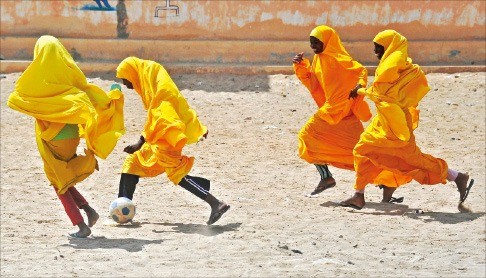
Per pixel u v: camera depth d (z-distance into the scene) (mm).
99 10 33625
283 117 28188
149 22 33625
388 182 19328
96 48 33312
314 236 16766
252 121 27719
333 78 19531
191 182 17203
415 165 18641
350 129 19734
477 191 20938
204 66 32531
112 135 16156
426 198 20391
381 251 15641
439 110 28891
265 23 33500
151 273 13898
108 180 21781
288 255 15242
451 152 24750
